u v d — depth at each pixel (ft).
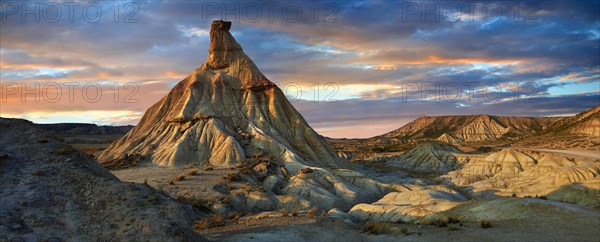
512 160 345.51
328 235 82.89
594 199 124.98
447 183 328.08
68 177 80.94
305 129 336.29
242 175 223.92
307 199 207.10
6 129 94.32
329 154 328.49
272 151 287.48
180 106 332.80
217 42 377.91
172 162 261.85
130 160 265.75
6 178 77.41
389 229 88.33
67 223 69.15
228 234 81.41
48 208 72.02
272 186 223.30
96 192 77.10
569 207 93.09
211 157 273.75
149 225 67.62
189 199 166.40
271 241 76.54
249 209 181.27
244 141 293.23
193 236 68.18
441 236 81.66
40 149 88.43
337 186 227.20
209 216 106.11
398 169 418.31
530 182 253.44
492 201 104.06
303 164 265.95
